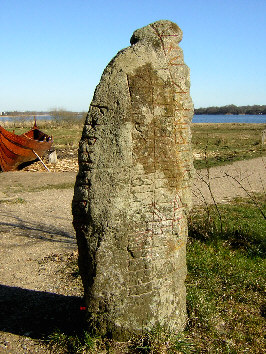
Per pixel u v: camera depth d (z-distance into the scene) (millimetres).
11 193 6531
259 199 5941
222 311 2346
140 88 1852
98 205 1803
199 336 2029
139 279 1897
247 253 3328
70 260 3443
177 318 2041
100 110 1818
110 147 1806
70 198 6285
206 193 6488
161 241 1956
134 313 1890
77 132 20531
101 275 1838
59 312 2377
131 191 1852
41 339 2043
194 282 2699
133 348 1838
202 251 3254
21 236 4270
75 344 1877
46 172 8680
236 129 25031
